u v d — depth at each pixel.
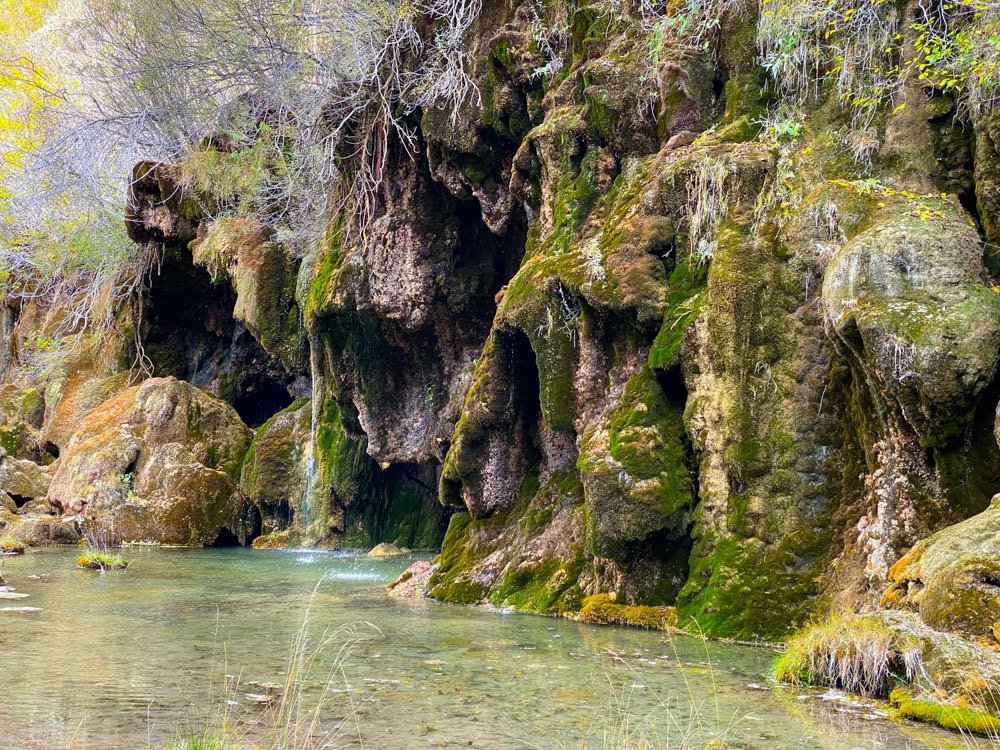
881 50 8.40
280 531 19.02
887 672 5.51
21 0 24.95
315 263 18.55
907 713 5.04
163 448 19.45
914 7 8.26
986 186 7.45
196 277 23.19
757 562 7.91
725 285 8.41
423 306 15.16
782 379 8.12
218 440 20.09
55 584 11.27
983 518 6.10
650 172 9.88
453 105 13.26
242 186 19.48
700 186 9.07
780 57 9.02
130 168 23.45
